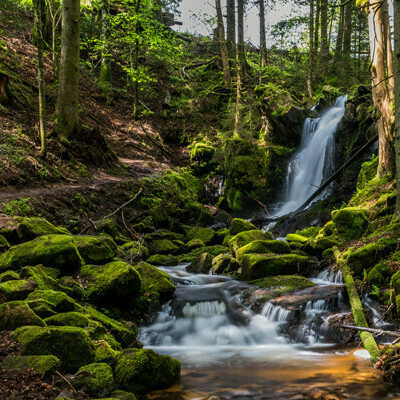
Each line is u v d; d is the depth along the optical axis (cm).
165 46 2441
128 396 417
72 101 1520
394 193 1006
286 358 616
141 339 691
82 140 1563
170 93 2622
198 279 954
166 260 1116
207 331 734
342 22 2698
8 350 432
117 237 1118
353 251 884
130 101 2450
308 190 1850
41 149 1304
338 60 2642
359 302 717
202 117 2434
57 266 681
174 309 770
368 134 1491
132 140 2116
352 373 537
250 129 2194
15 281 566
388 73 1151
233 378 532
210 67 2873
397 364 529
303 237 1184
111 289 671
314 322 716
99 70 2522
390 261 801
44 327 466
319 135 1897
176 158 2206
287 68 2759
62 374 427
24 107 1603
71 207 1155
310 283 860
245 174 1994
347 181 1515
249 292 840
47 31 2167
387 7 1136
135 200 1448
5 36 2017
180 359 620
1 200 991
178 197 1695
